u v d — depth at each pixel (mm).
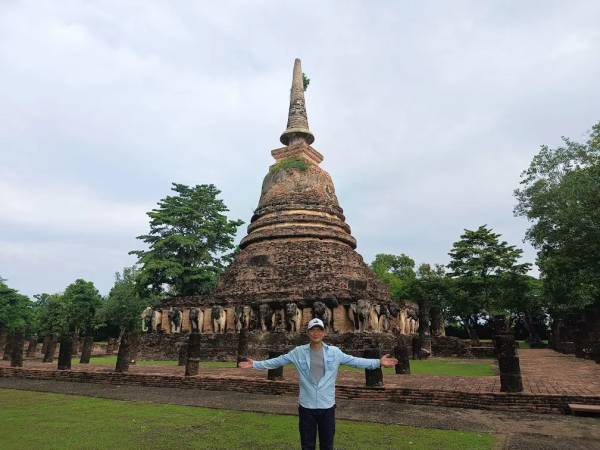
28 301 71500
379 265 63000
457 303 52406
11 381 19156
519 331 65688
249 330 30266
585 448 7832
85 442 8266
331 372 5840
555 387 13133
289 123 44875
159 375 17047
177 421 10148
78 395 14727
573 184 27016
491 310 50469
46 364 27141
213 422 10008
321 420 5703
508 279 48875
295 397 13758
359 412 11258
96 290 68250
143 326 34656
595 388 12859
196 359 17141
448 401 12102
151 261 40875
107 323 64625
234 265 36812
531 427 9453
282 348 27219
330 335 26562
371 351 13578
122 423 9953
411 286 55844
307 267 32844
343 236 37812
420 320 33281
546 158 29266
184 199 46375
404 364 18312
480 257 50312
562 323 40281
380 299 31297
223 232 46531
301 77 46719
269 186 41031
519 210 30828
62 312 67188
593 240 27125
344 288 30391
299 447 7844
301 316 29359
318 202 39062
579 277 31172
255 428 9375
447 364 24844
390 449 7723
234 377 16094
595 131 28188
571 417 10453
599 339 23984
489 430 9203
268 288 32219
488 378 16172
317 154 44188
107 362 28656
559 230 28438
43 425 9789
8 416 10938
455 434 8836
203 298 33719
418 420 10219
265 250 35750
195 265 43531
